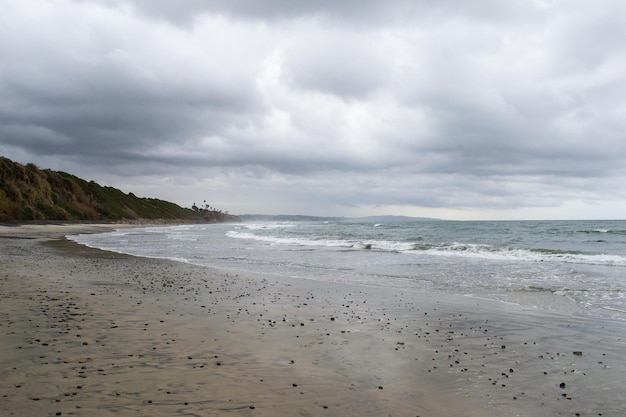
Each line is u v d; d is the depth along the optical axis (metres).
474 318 8.38
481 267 17.33
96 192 128.75
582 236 41.56
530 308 9.38
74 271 14.87
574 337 6.95
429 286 12.67
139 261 19.59
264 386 4.53
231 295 10.77
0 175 76.00
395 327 7.59
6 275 13.03
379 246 29.30
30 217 75.88
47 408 3.71
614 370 5.30
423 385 4.73
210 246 31.23
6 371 4.65
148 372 4.80
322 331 7.20
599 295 10.92
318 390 4.48
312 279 14.11
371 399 4.28
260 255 23.62
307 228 72.00
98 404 3.85
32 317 7.36
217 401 4.05
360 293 11.41
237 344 6.20
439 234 47.03
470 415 3.95
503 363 5.58
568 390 4.63
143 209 157.88
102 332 6.54
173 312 8.38
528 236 42.12
